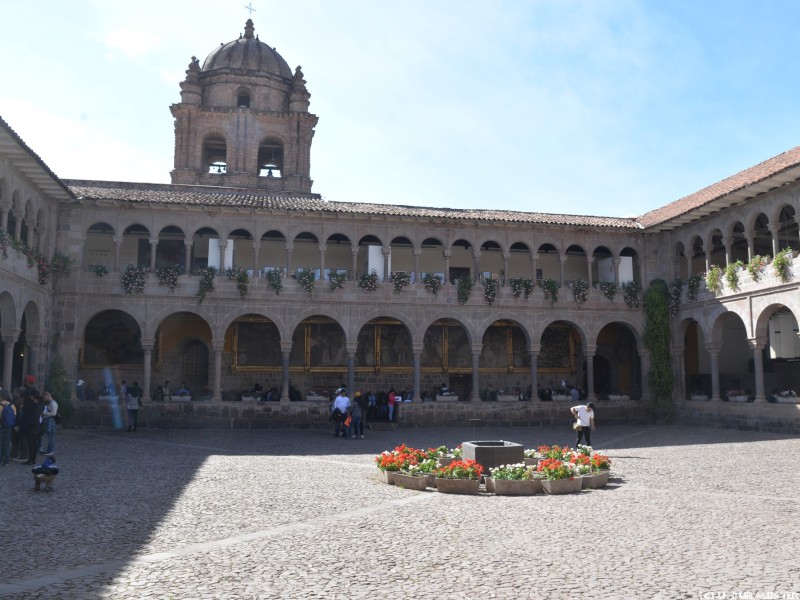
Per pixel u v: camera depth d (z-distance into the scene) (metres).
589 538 10.36
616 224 38.19
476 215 37.44
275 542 10.05
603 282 38.00
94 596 7.51
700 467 18.64
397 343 39.62
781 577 8.25
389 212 35.75
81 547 9.69
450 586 7.95
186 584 7.96
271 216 35.38
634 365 41.19
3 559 9.03
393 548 9.73
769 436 28.20
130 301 33.53
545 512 12.51
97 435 28.03
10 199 26.59
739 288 32.22
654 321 37.47
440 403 35.19
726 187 33.28
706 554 9.38
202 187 39.56
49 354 32.25
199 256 37.81
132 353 37.16
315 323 38.97
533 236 37.75
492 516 12.10
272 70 49.03
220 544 9.91
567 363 41.66
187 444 25.00
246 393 35.62
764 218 34.84
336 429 28.97
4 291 26.12
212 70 47.84
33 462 18.55
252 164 46.56
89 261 36.81
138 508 12.56
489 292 36.66
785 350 38.50
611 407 36.69
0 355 32.06
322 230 35.75
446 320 40.25
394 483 15.73
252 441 26.56
